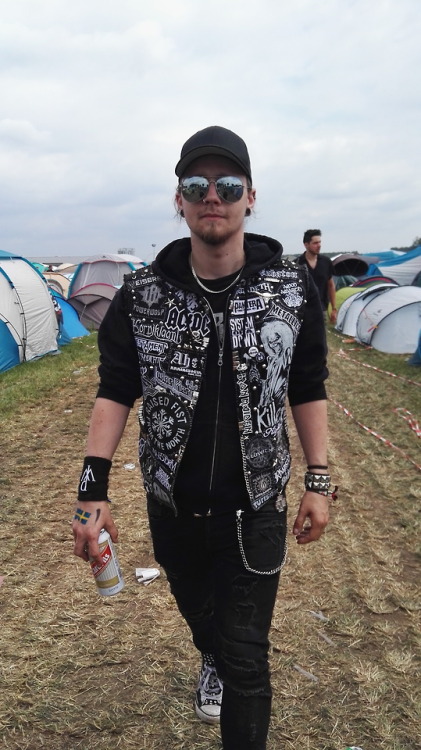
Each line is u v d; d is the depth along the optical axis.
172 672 2.62
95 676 2.59
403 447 5.91
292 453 5.72
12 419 7.02
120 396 1.88
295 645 2.80
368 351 12.65
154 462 1.85
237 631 1.78
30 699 2.45
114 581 1.92
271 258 1.79
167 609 3.08
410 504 4.45
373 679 2.57
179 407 1.76
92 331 16.59
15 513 4.24
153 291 1.79
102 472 1.85
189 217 1.71
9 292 10.91
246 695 1.74
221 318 1.74
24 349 10.99
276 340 1.74
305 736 2.28
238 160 1.67
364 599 3.18
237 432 1.76
